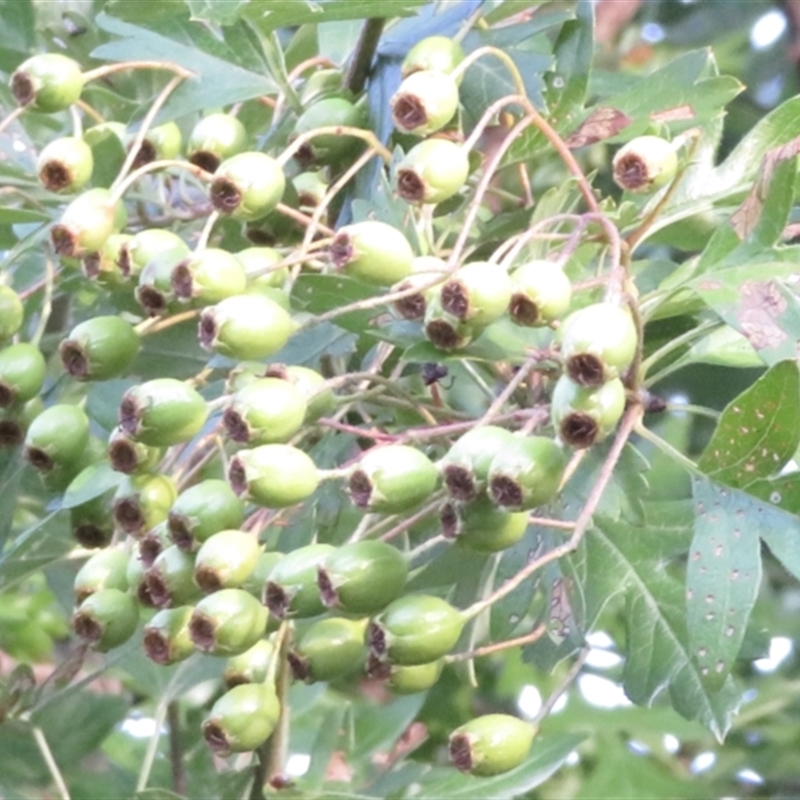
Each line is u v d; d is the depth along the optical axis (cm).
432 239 46
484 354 42
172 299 43
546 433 43
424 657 40
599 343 39
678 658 43
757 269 42
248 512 43
